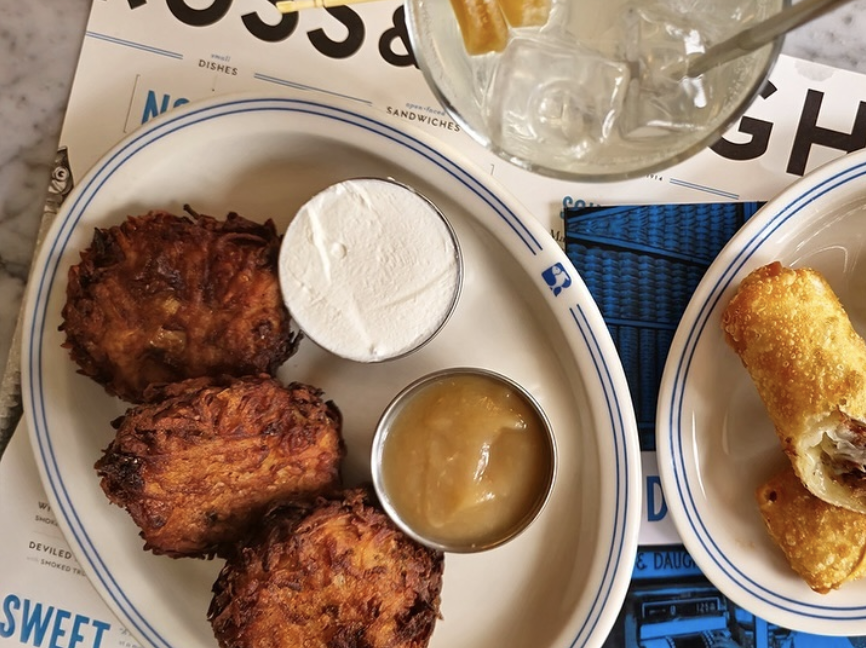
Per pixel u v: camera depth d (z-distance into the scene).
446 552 0.25
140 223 0.24
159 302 0.24
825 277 0.27
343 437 0.26
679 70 0.21
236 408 0.23
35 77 0.27
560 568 0.26
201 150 0.25
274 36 0.26
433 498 0.24
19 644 0.27
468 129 0.21
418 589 0.24
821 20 0.26
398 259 0.24
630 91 0.21
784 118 0.27
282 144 0.26
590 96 0.21
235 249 0.24
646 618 0.27
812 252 0.27
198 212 0.26
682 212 0.27
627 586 0.25
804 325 0.25
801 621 0.26
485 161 0.27
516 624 0.26
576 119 0.22
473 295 0.26
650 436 0.27
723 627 0.27
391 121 0.25
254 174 0.26
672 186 0.27
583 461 0.26
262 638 0.22
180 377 0.24
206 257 0.24
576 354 0.25
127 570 0.26
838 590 0.26
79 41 0.27
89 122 0.27
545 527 0.27
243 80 0.26
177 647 0.26
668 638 0.27
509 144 0.22
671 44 0.20
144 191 0.26
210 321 0.24
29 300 0.25
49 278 0.25
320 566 0.23
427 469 0.24
